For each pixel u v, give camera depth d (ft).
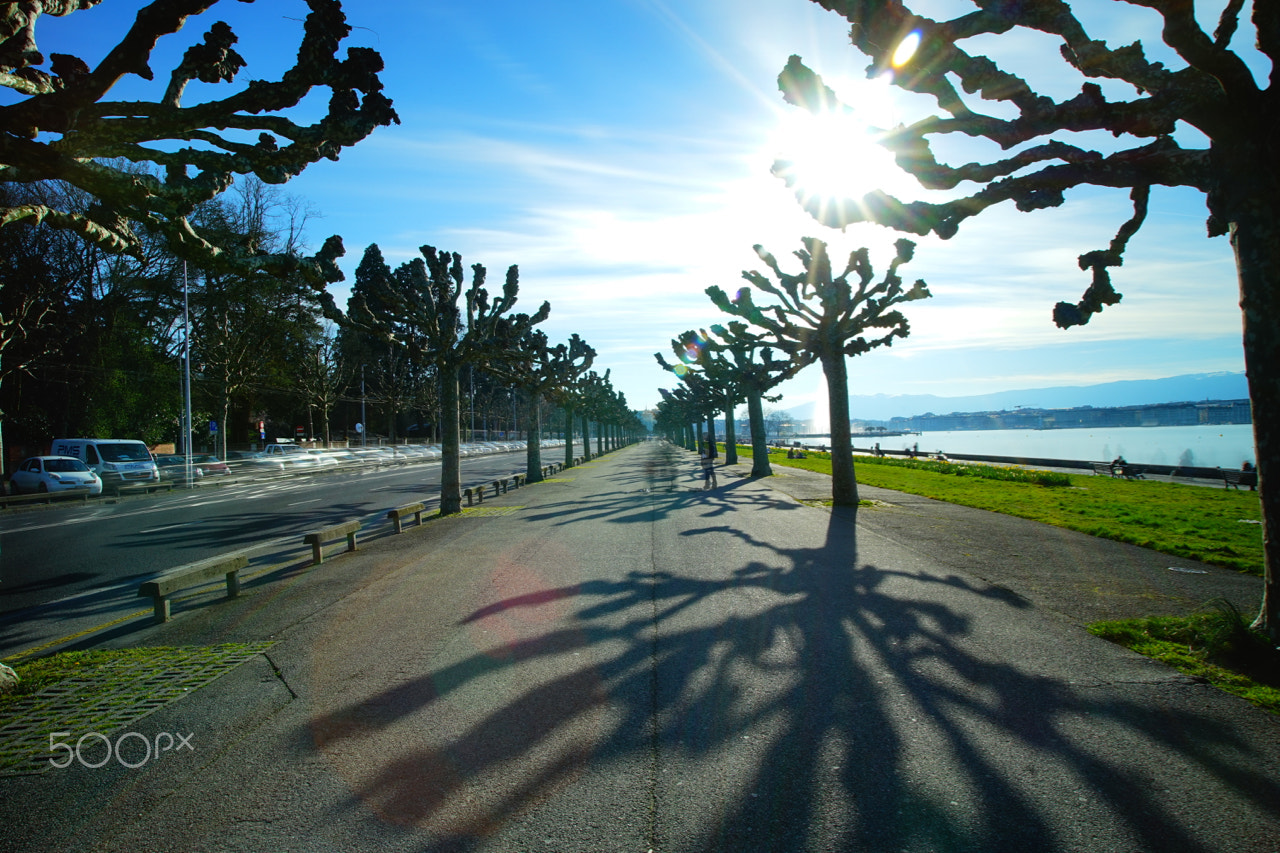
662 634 21.95
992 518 48.85
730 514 53.01
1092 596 25.62
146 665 20.31
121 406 127.13
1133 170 19.01
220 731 15.65
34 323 100.42
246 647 21.81
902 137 19.83
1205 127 17.69
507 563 34.58
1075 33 16.66
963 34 17.17
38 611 29.53
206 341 130.93
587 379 169.07
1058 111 17.67
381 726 15.65
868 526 44.98
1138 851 10.58
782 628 22.31
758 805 12.05
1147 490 70.79
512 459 197.47
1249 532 40.04
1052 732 14.52
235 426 179.11
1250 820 11.30
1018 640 20.57
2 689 18.30
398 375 237.45
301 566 35.94
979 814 11.62
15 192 99.76
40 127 16.30
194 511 70.38
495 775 13.32
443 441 59.47
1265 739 14.01
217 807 12.50
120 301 123.34
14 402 119.75
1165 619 21.75
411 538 44.65
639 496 70.28
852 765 13.35
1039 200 19.92
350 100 17.25
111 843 11.48
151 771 13.89
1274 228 17.69
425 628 23.29
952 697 16.46
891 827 11.30
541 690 17.49
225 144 18.06
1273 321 17.97
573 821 11.69
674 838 11.14
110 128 16.97
